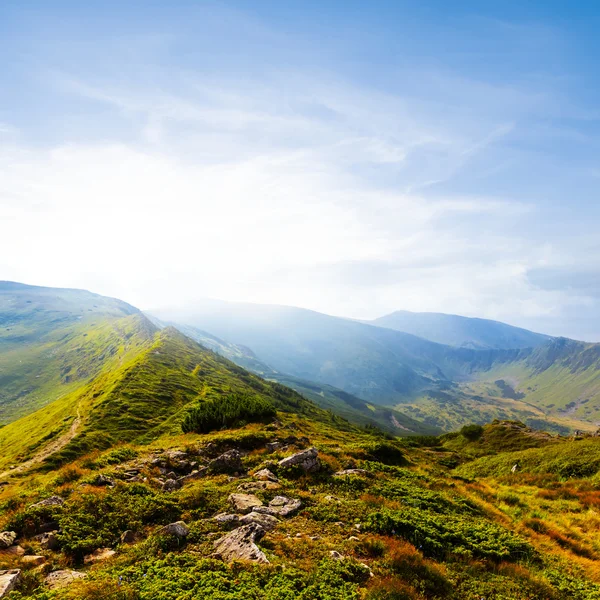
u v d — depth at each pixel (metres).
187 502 19.56
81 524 16.11
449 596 13.56
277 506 20.16
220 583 12.01
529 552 18.88
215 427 50.84
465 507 25.41
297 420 93.88
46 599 10.77
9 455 89.75
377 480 27.45
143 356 173.75
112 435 88.69
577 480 39.47
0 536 14.63
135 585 11.70
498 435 93.81
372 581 13.37
